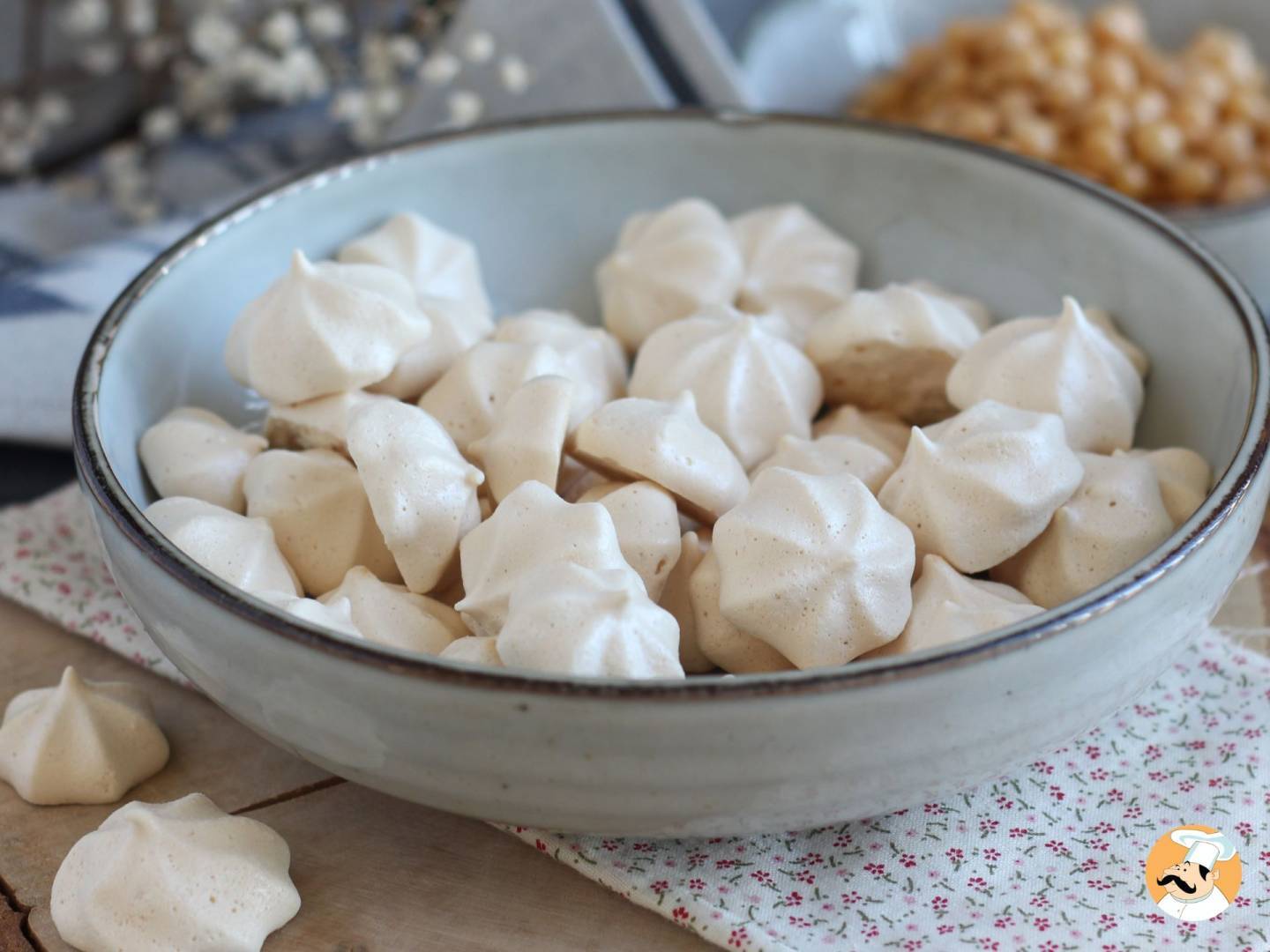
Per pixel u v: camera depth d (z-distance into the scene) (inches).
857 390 15.2
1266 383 13.0
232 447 14.1
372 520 13.5
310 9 23.2
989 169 15.9
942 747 11.2
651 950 12.0
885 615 12.5
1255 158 20.8
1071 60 20.7
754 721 10.8
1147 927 11.8
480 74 19.5
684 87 19.8
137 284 14.3
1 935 12.1
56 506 15.9
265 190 15.5
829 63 23.5
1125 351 14.9
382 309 14.0
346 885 12.4
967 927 11.9
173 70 24.3
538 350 14.3
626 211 17.0
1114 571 13.2
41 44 23.8
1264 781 12.9
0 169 24.0
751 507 12.8
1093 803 12.9
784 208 16.6
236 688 11.7
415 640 12.8
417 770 11.4
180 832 12.1
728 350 14.6
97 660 14.4
